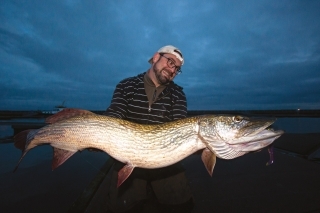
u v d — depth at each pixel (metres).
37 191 1.01
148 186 1.03
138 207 0.81
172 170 0.84
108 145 0.70
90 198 0.89
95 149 0.73
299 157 1.56
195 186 1.05
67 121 0.73
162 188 0.83
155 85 0.87
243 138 0.68
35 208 0.84
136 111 0.85
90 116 0.73
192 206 0.82
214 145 0.70
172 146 0.70
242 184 1.06
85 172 1.31
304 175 1.17
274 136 0.67
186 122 0.73
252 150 0.70
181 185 0.82
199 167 1.37
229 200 0.88
